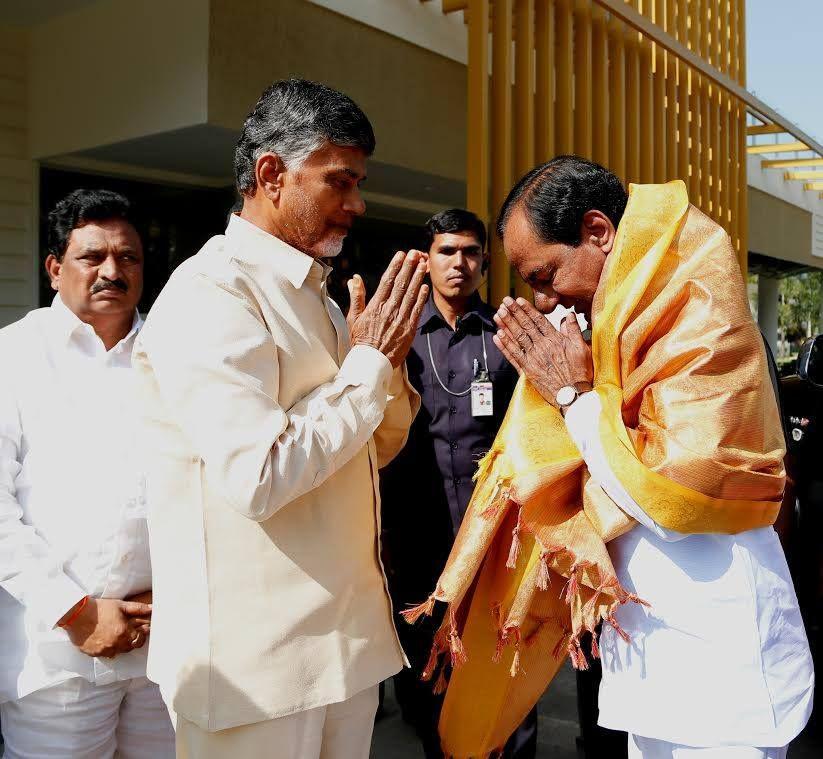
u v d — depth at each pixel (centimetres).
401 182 596
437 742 287
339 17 477
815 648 344
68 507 201
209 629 164
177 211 594
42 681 197
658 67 558
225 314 161
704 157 631
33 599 189
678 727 163
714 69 595
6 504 192
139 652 203
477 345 299
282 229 175
